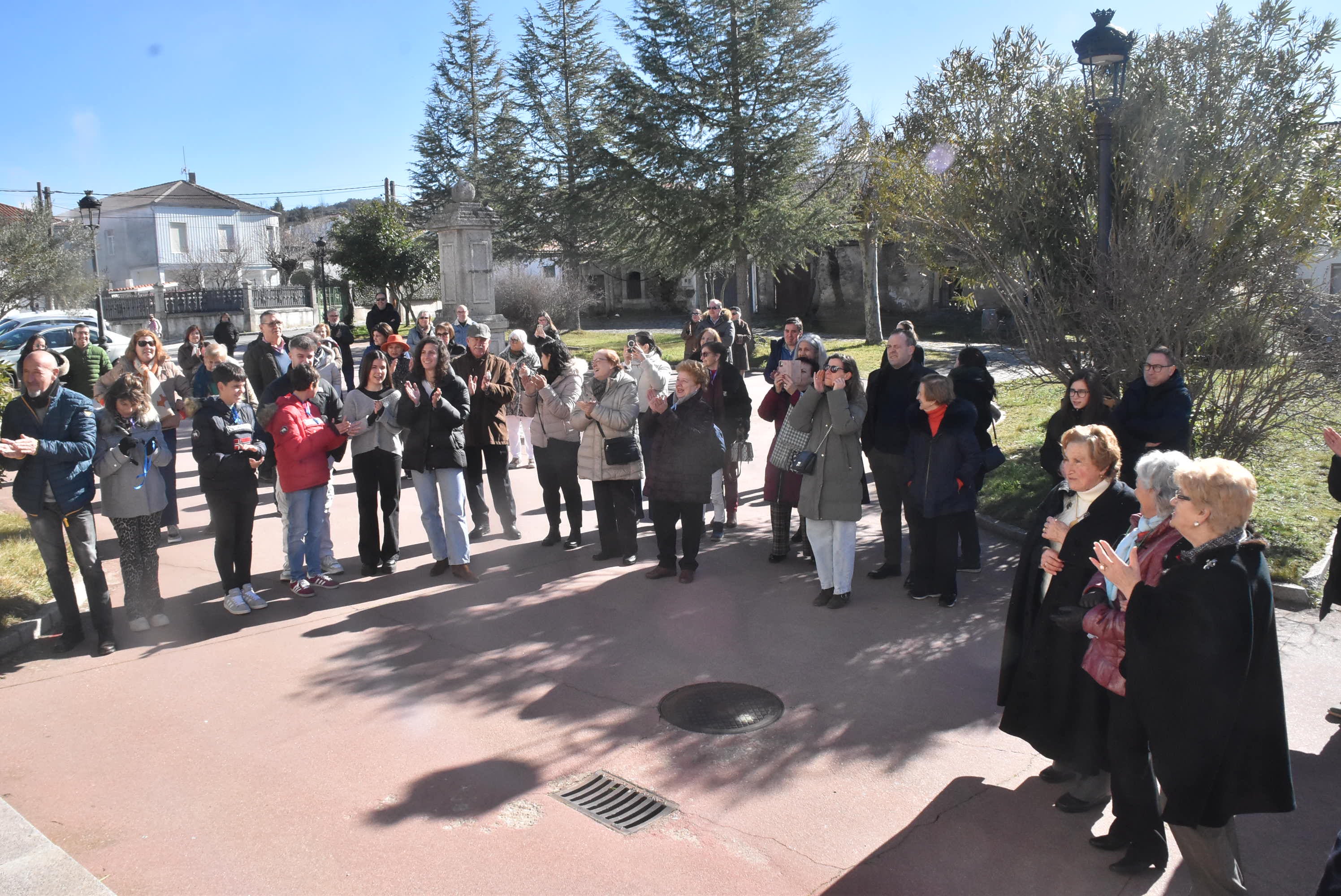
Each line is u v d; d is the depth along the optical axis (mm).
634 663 5402
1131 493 3662
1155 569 3254
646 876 3438
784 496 7008
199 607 6402
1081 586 3660
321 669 5344
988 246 9156
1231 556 3033
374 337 12000
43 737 4539
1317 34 7871
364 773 4184
